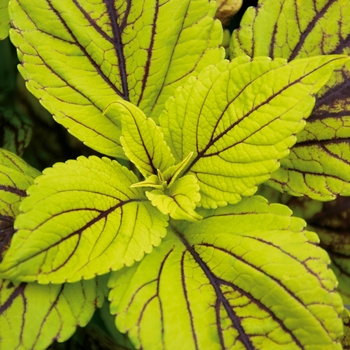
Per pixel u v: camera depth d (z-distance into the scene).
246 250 0.21
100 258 0.21
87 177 0.22
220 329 0.20
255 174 0.21
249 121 0.21
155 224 0.23
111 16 0.24
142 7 0.24
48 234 0.20
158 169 0.24
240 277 0.21
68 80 0.24
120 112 0.22
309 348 0.20
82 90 0.24
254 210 0.22
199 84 0.22
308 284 0.20
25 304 0.21
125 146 0.23
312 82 0.20
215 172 0.23
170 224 0.24
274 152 0.21
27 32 0.24
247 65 0.21
